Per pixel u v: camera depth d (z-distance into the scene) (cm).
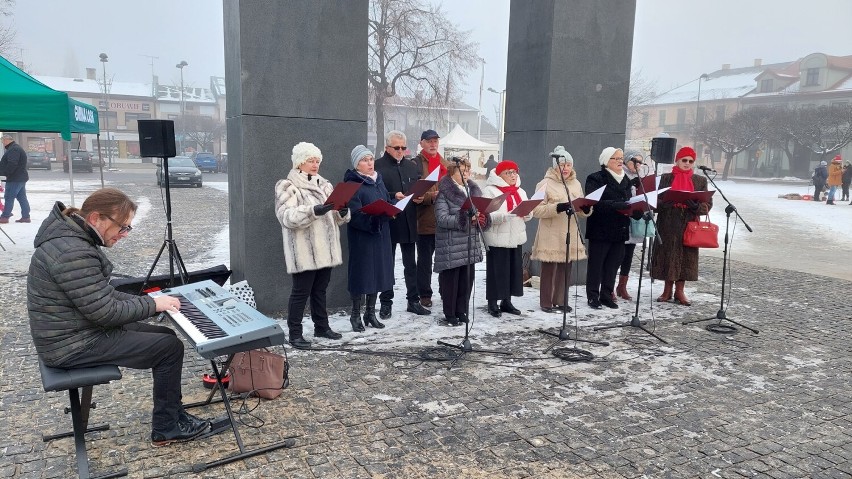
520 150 717
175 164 2292
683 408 372
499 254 548
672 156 773
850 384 422
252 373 357
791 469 301
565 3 651
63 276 248
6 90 582
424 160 595
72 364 261
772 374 438
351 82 549
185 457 292
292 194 443
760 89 5978
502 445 316
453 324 533
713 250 1079
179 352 295
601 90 691
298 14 514
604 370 434
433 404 365
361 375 408
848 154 4803
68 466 282
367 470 287
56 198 1588
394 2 2514
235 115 527
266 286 539
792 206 1998
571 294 672
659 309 618
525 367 434
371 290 490
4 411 339
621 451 314
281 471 283
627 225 583
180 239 977
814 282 791
